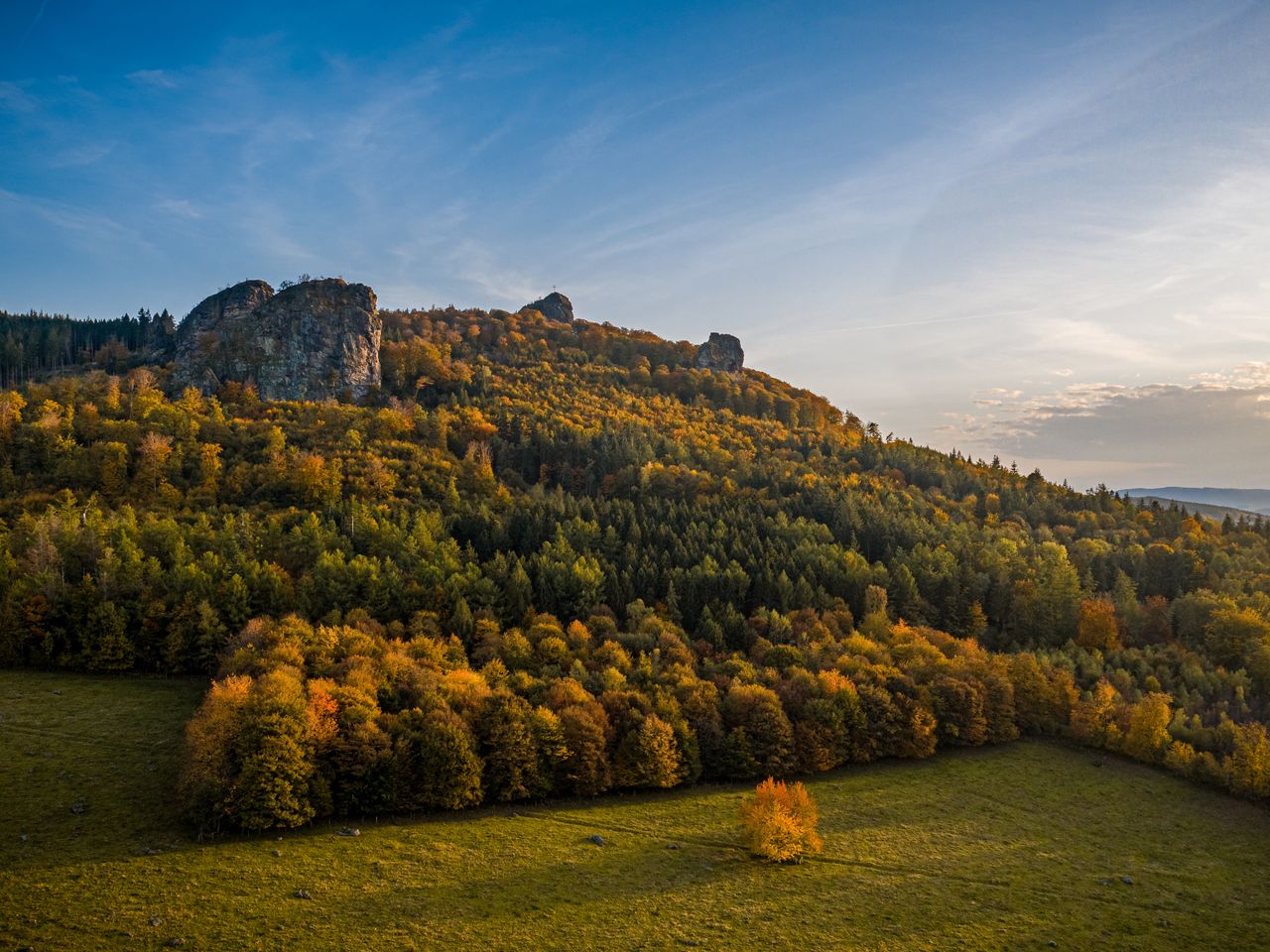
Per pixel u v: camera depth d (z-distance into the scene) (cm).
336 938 6088
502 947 6203
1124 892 7988
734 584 15012
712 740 10294
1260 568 18925
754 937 6638
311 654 10344
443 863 7444
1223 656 14388
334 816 8181
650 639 12850
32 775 8162
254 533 14550
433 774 8506
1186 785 10950
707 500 19862
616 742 9875
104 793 7994
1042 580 16925
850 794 10075
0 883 6372
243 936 5975
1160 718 11556
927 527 19462
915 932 6925
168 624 11550
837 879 7800
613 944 6372
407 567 14000
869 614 14788
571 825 8581
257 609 12544
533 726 9356
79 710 9838
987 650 15188
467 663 11288
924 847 8706
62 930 5825
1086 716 12050
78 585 11756
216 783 7600
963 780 10725
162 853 7075
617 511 18012
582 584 14275
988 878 8094
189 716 9912
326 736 8300
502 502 18350
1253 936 7269
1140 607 16375
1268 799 10512
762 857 8150
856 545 17700
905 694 11794
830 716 10850
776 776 10375
